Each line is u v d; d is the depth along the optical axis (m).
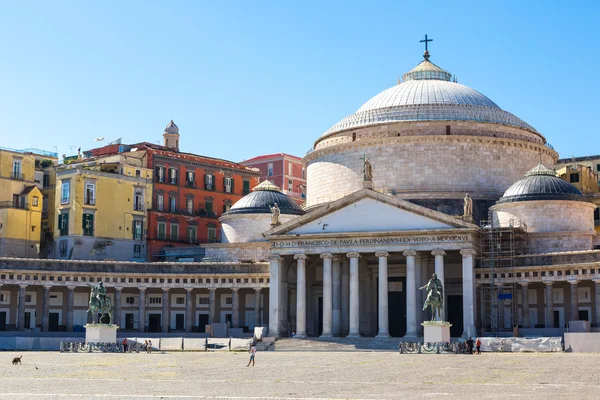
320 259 126.50
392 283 124.69
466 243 112.50
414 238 114.88
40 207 152.88
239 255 136.25
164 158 161.25
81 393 53.25
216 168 169.75
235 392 53.94
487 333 112.75
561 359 80.50
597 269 110.69
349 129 137.00
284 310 121.94
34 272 125.25
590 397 49.34
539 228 122.00
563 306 117.06
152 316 134.38
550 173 126.94
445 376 64.88
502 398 49.38
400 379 62.91
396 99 138.75
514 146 133.12
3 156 149.50
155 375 67.50
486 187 130.38
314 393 53.25
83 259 147.12
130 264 130.62
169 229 159.75
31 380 62.72
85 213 148.50
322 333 117.50
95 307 104.56
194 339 108.81
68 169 149.62
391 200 115.94
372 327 123.81
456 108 134.25
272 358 90.56
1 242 146.62
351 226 117.62
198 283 130.50
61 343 103.12
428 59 151.62
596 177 157.88
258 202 139.50
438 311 97.88
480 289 119.00
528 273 116.06
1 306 127.38
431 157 130.62
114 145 171.12
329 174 137.25
